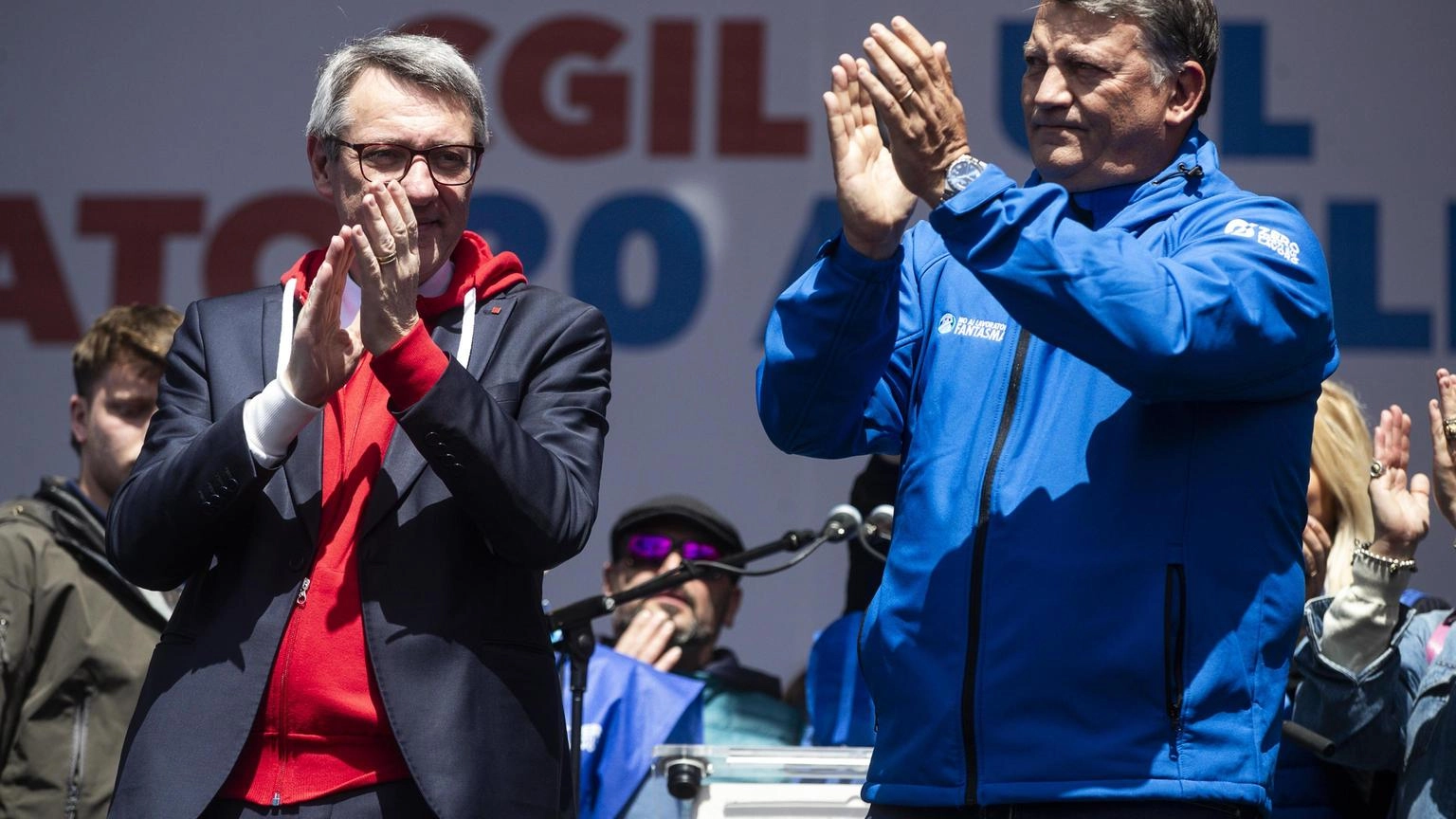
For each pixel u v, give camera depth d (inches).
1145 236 337.4
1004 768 316.8
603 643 658.2
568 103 867.4
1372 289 811.4
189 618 326.6
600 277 856.9
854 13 864.3
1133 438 325.4
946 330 351.9
